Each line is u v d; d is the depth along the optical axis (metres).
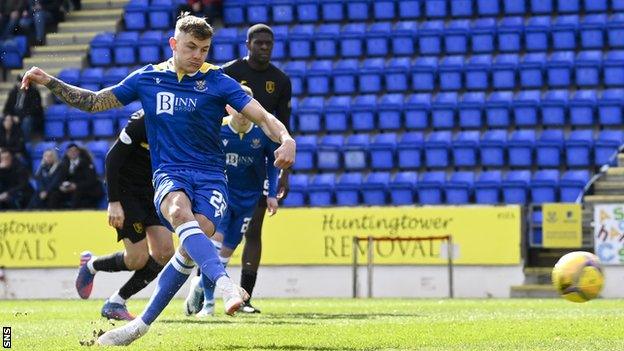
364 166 56.19
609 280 42.66
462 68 59.75
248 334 19.73
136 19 65.94
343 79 60.47
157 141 16.86
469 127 57.59
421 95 58.97
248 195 27.72
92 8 67.06
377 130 58.34
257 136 27.22
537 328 21.55
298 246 44.50
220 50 63.38
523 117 57.03
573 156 54.44
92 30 65.81
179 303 36.78
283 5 65.12
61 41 64.44
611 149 54.22
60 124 59.84
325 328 21.50
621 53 59.22
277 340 18.34
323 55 62.91
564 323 23.14
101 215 45.06
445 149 55.62
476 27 61.53
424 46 61.78
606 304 34.50
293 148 15.88
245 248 29.48
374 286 44.19
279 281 44.62
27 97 56.47
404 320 24.72
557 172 53.53
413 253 43.94
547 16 62.12
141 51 63.84
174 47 16.80
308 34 62.94
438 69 59.97
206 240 15.82
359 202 53.78
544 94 58.34
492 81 59.44
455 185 53.03
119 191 23.45
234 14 65.69
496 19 62.66
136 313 29.34
